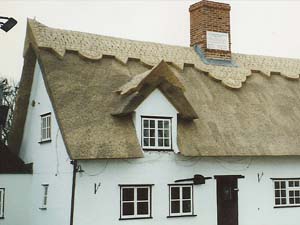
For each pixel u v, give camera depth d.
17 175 19.28
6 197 18.91
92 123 16.31
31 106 20.02
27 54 18.89
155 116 17.05
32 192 19.36
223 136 18.12
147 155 17.03
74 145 15.51
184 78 20.00
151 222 16.84
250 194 18.89
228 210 18.38
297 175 19.97
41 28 18.88
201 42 22.09
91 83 17.83
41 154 18.83
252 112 19.88
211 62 21.77
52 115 18.08
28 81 19.66
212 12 22.45
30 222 19.19
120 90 17.64
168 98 17.30
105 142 15.90
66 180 16.56
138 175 16.83
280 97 21.38
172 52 21.17
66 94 16.98
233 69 21.64
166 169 17.33
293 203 19.83
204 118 18.48
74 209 15.79
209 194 18.12
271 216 19.19
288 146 19.03
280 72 22.73
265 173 19.28
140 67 19.62
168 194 17.28
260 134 18.97
